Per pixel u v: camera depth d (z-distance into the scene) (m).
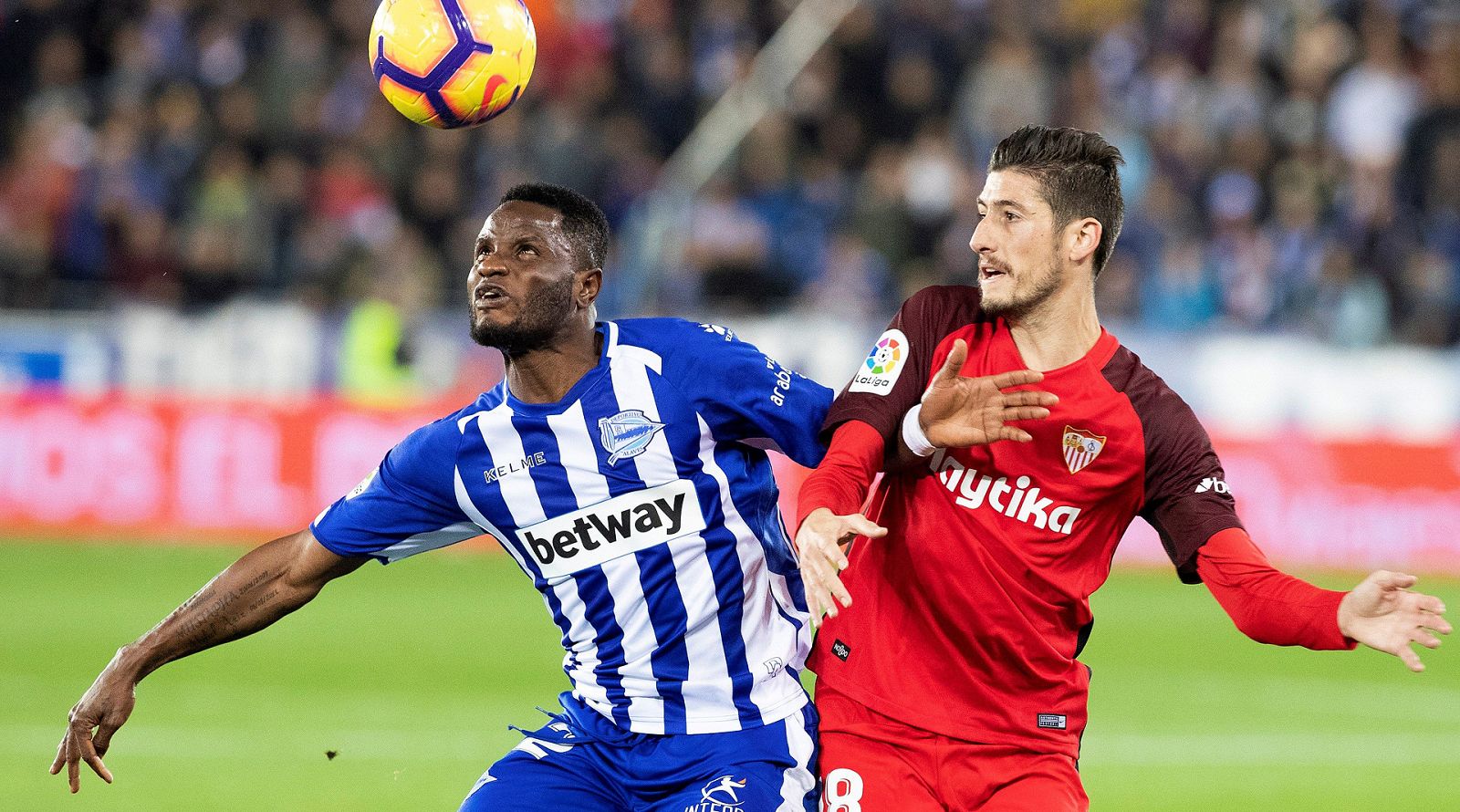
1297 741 31.89
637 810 16.08
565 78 68.00
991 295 16.00
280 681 35.31
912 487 16.41
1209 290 62.72
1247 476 55.66
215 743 29.27
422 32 16.53
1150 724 33.34
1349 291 62.91
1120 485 16.16
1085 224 15.91
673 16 70.62
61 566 49.88
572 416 15.85
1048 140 15.98
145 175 62.34
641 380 15.88
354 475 55.66
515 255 15.49
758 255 63.09
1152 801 26.69
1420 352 56.53
